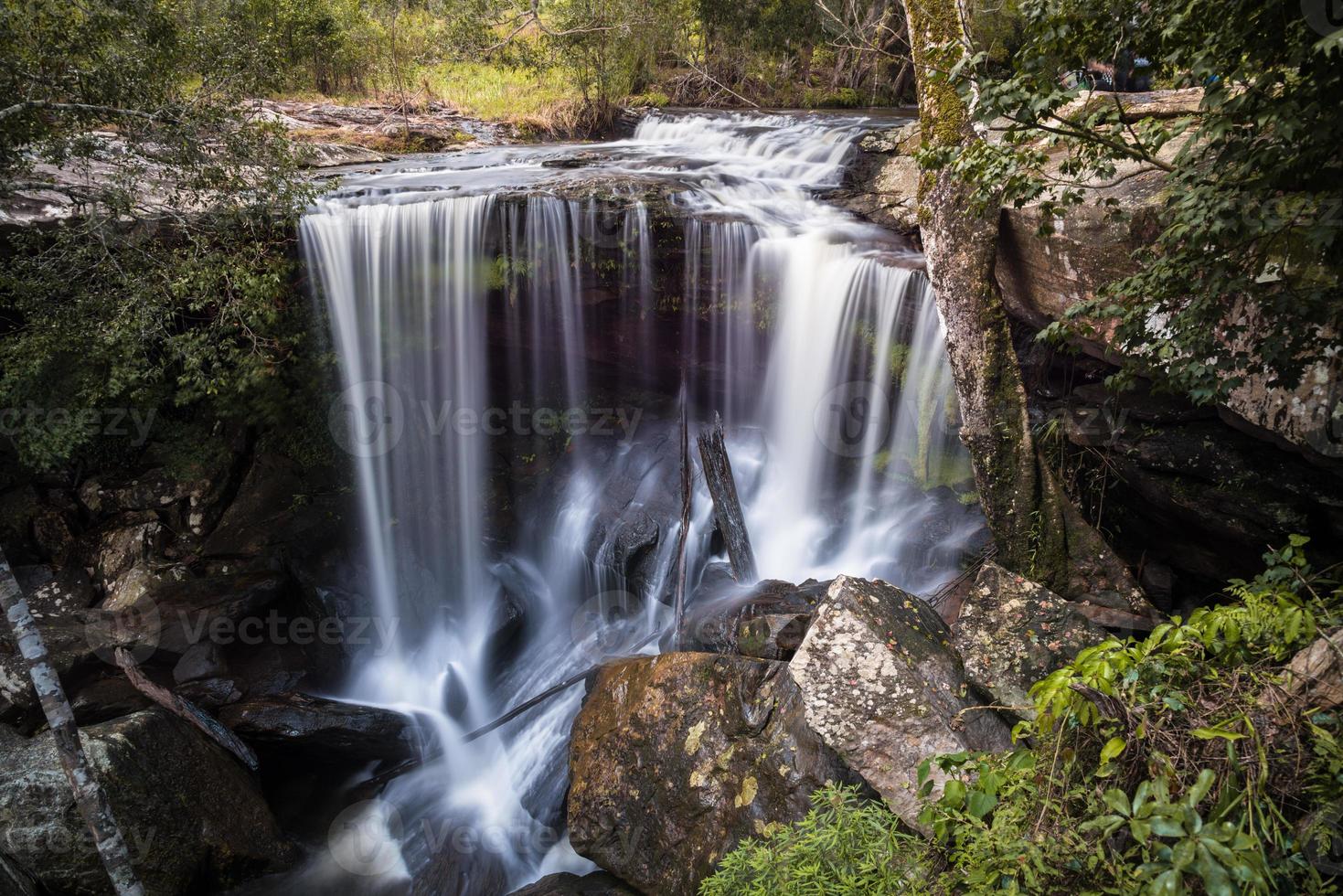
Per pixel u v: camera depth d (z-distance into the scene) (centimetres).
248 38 695
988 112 364
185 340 647
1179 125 345
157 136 624
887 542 734
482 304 842
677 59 1758
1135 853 269
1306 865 243
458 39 1477
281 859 577
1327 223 296
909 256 741
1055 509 575
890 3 1566
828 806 414
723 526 738
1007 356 571
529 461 910
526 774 655
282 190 715
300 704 652
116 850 393
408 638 791
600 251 818
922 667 416
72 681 629
